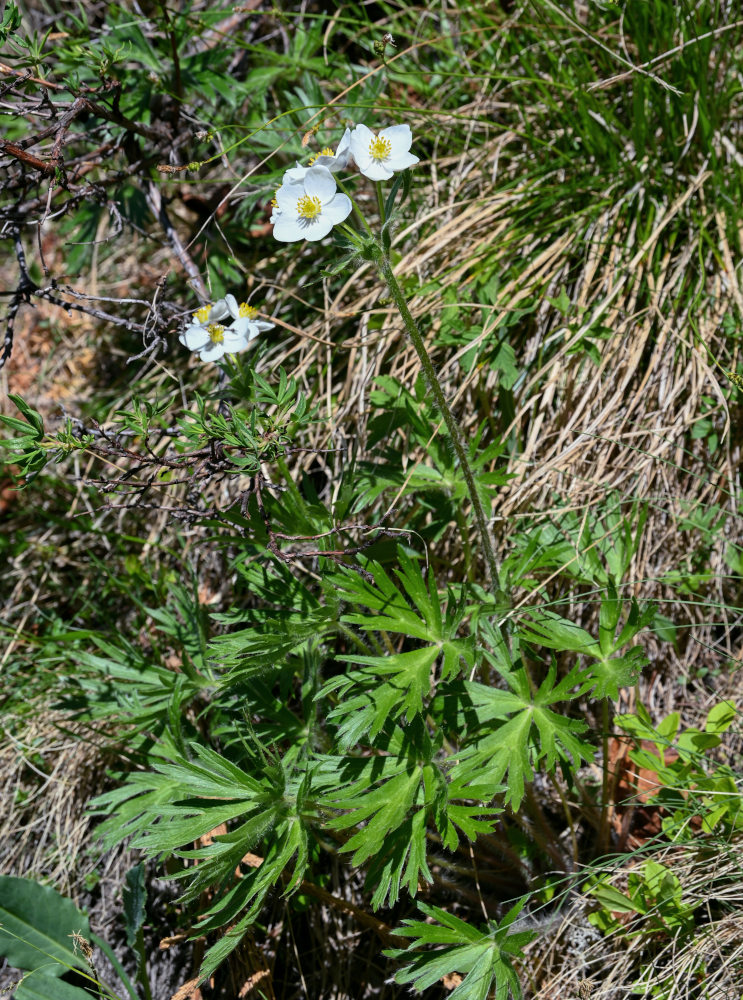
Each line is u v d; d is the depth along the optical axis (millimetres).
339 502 697
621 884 696
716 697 746
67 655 805
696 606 779
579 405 782
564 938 686
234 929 605
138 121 815
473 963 606
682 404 798
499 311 792
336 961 726
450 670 627
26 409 632
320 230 625
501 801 693
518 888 710
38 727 827
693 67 826
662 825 702
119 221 755
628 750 728
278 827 629
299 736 688
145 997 713
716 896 657
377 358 808
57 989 705
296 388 692
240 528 744
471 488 668
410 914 725
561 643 654
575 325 794
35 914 724
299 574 800
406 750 632
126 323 720
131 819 683
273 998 704
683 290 818
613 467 782
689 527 776
